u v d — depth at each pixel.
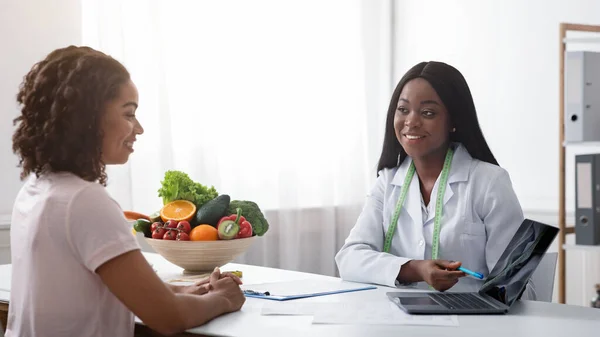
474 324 1.44
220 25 3.57
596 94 3.11
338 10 4.10
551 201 3.75
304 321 1.48
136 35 3.25
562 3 3.71
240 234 2.06
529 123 3.85
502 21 3.95
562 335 1.35
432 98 2.05
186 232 2.04
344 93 4.14
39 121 1.41
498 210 2.04
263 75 3.75
